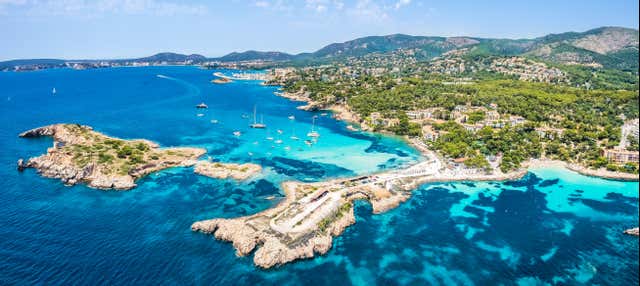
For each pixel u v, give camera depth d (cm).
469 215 19462
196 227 16762
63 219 17525
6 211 18138
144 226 17100
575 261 15675
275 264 14738
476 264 15412
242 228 16462
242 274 14188
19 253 14688
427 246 16588
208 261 14750
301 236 16075
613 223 18812
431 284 14175
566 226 18488
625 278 14625
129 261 14500
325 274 14512
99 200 19738
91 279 13400
